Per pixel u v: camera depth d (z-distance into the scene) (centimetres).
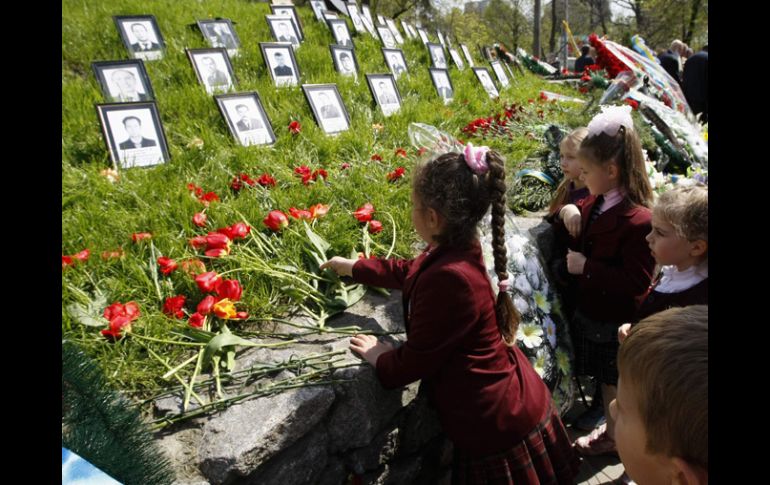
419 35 825
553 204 255
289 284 189
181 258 186
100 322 159
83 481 79
